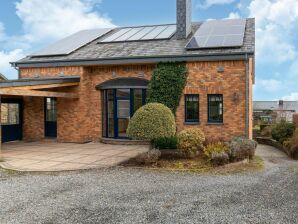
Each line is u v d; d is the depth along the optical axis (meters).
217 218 6.07
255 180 9.02
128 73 16.50
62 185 8.55
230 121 14.70
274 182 8.79
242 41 15.06
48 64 17.11
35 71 17.55
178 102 15.37
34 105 18.22
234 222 5.87
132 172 10.09
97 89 17.22
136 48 17.00
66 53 17.36
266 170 10.52
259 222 5.86
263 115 34.25
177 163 11.19
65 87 16.89
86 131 17.14
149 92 15.77
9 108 17.78
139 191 7.91
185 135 12.18
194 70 15.21
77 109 16.80
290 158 14.45
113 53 16.61
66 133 17.14
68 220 6.03
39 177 9.51
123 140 16.44
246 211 6.43
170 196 7.46
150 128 11.41
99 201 7.13
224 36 16.11
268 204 6.85
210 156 11.41
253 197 7.35
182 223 5.84
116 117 16.84
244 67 14.47
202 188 8.15
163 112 11.68
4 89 12.41
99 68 17.11
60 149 14.85
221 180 9.02
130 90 16.50
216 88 14.89
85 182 8.84
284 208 6.59
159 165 10.98
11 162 11.70
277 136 19.02
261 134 23.48
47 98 18.12
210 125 14.98
